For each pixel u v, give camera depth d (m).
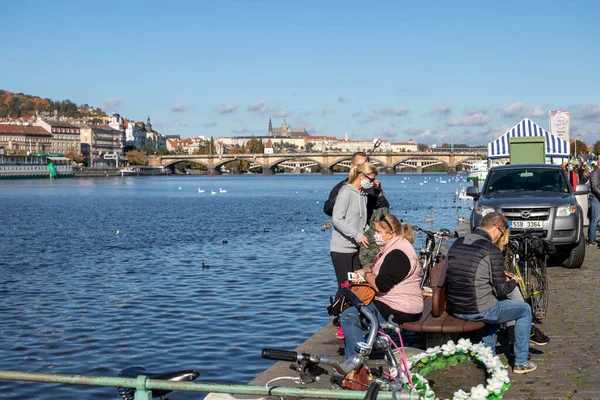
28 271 27.78
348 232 9.95
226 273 25.52
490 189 19.22
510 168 19.62
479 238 8.50
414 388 5.13
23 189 145.75
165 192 128.25
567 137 31.81
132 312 18.77
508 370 8.91
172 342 15.45
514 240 11.39
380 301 8.39
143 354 14.62
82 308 19.59
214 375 12.98
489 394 5.18
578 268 18.22
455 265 8.38
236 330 16.30
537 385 8.25
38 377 5.12
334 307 8.65
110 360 14.30
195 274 25.58
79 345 15.52
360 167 10.11
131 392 5.20
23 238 43.31
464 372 5.71
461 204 72.25
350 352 7.67
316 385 8.30
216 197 106.38
